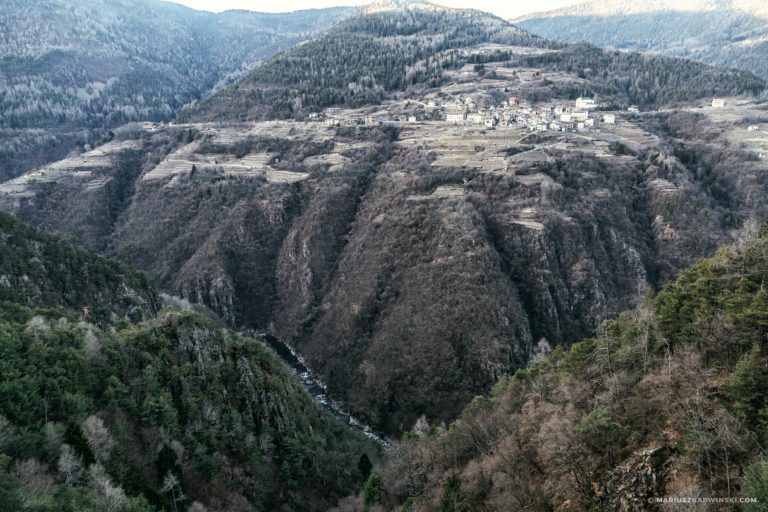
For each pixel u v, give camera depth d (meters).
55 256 100.44
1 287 84.94
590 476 43.75
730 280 51.28
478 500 52.47
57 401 54.53
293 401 81.12
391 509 63.00
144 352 68.56
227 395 71.88
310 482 72.00
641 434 43.09
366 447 92.12
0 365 52.66
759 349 41.88
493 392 80.06
